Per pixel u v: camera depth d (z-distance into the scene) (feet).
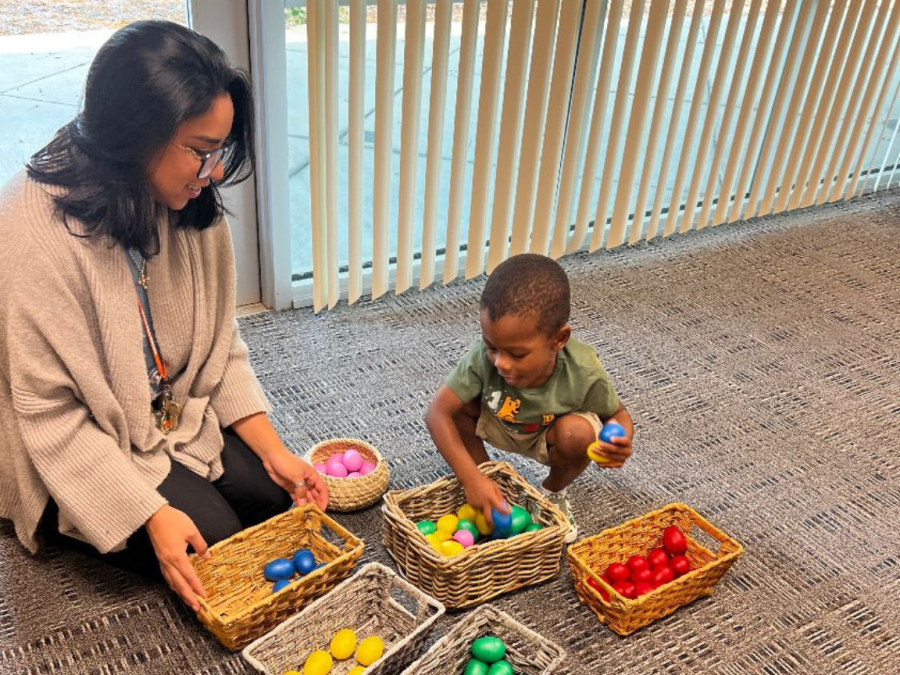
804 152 10.00
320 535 4.91
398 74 8.02
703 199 9.55
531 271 4.60
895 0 9.30
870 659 4.74
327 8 6.18
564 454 5.15
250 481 4.97
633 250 9.52
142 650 4.48
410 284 7.96
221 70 3.78
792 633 4.86
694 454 6.30
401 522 4.75
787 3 8.49
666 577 4.83
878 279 9.22
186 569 4.21
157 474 4.50
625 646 4.69
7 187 4.01
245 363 5.14
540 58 7.38
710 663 4.63
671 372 7.28
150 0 6.62
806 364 7.55
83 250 3.98
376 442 6.16
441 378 6.93
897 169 11.50
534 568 4.94
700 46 8.59
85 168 3.84
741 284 8.89
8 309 3.93
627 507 5.74
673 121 8.58
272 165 6.96
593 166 8.39
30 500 4.44
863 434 6.67
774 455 6.35
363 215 8.49
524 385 4.98
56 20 7.07
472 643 4.39
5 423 4.31
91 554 4.95
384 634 4.65
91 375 4.12
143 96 3.58
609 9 7.46
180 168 3.84
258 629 4.40
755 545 5.48
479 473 5.01
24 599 4.73
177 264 4.49
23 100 7.30
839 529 5.68
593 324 7.91
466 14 6.76
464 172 7.64
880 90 10.11
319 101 6.56
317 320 7.64
